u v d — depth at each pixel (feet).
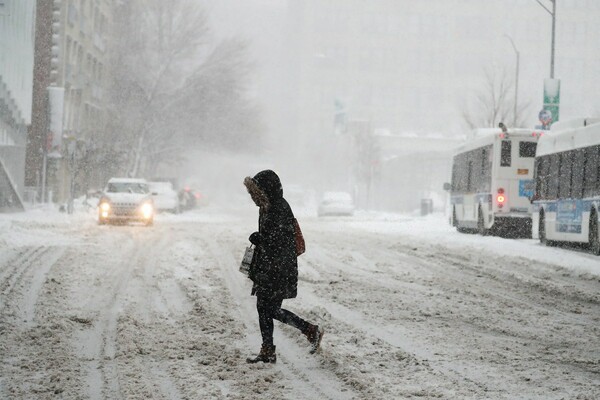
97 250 156.25
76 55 456.45
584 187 169.89
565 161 182.60
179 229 235.20
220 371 60.03
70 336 73.26
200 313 86.43
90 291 102.53
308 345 70.38
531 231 218.79
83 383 56.18
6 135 289.12
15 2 281.95
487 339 75.00
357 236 222.89
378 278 122.72
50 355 64.59
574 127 186.09
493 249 173.78
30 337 71.72
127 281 113.19
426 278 123.13
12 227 197.26
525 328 81.71
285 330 78.02
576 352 69.67
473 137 251.39
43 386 54.80
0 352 65.46
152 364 62.23
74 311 86.89
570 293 108.17
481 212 229.25
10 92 279.69
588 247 186.91
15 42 286.66
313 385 56.08
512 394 54.19
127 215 244.83
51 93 361.51
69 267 126.62
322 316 85.10
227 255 154.20
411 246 184.14
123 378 57.57
